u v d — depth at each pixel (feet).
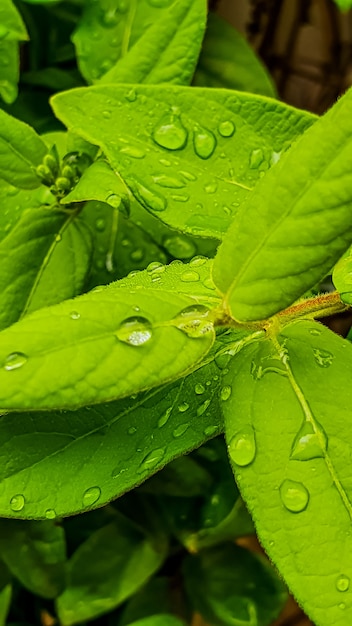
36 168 0.65
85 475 0.50
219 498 0.82
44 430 0.51
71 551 0.90
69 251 0.63
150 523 0.86
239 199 0.57
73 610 0.83
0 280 0.61
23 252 0.62
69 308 0.41
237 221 0.43
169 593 0.92
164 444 0.50
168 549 0.87
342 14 1.19
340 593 0.42
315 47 1.31
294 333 0.50
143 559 0.86
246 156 0.59
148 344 0.41
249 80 0.94
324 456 0.45
